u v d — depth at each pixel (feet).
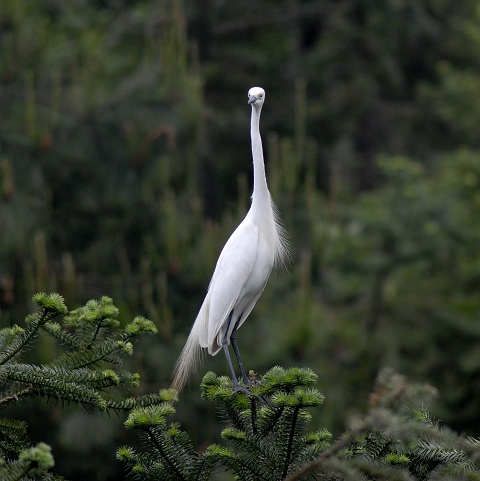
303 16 90.43
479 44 90.02
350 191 94.38
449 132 101.30
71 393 16.58
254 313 45.44
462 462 15.81
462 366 57.82
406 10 85.66
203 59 80.74
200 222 47.09
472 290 66.03
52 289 41.19
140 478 16.99
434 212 62.13
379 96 99.14
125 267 46.42
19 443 17.63
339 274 60.03
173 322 44.93
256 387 18.24
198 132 51.26
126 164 50.01
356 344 55.01
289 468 16.63
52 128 46.88
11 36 50.31
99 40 67.05
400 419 14.05
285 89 87.04
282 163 46.93
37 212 47.16
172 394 17.40
